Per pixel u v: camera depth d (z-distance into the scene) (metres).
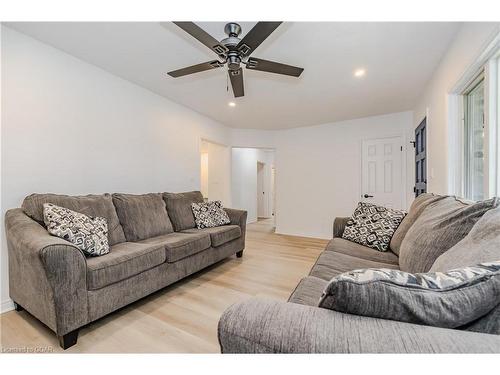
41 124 2.27
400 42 2.20
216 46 1.80
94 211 2.34
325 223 5.03
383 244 2.14
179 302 2.20
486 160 1.75
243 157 6.64
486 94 1.75
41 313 1.63
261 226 6.49
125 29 2.07
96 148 2.75
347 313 0.65
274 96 3.59
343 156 4.85
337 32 2.05
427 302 0.60
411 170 4.17
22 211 2.00
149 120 3.41
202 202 3.68
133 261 1.98
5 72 2.04
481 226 0.96
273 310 0.67
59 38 2.21
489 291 0.61
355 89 3.31
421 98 3.43
